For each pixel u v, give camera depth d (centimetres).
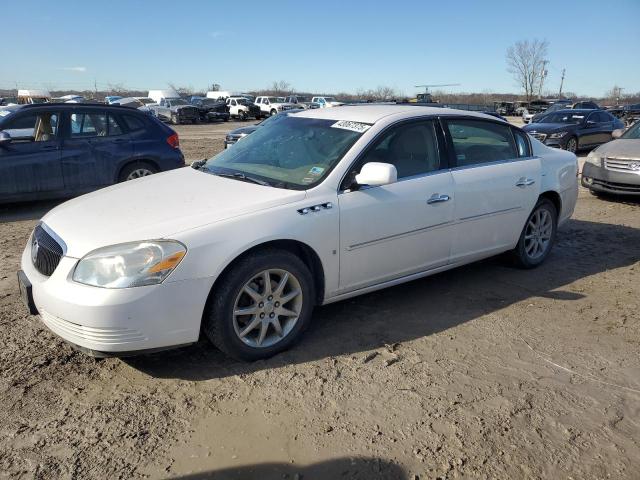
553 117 1780
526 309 442
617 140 959
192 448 269
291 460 261
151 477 249
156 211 343
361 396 313
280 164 409
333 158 390
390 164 381
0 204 852
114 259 301
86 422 287
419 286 488
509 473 255
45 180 791
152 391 316
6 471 251
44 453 263
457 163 451
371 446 271
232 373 336
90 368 341
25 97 4109
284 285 352
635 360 363
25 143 775
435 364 351
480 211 459
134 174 865
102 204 368
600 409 307
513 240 504
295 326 361
